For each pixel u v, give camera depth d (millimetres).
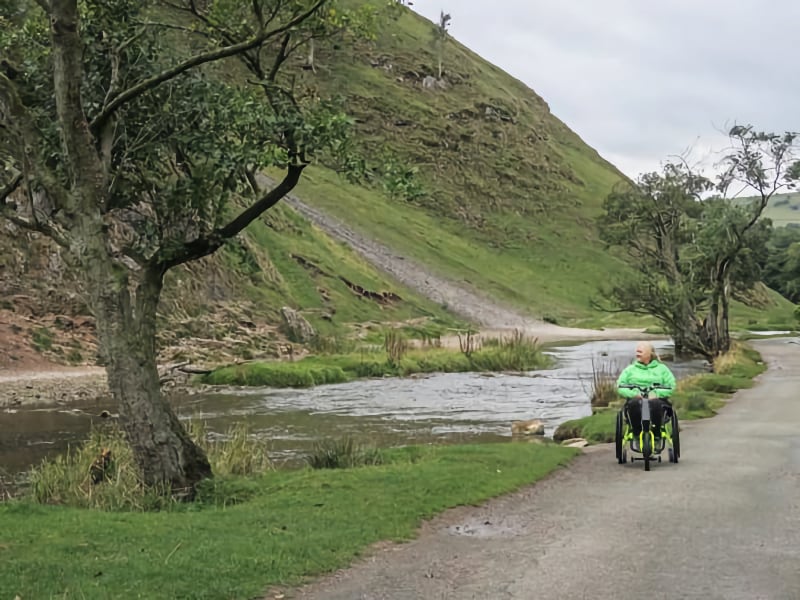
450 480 11727
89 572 7230
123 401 11883
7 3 13523
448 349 45469
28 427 21766
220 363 40656
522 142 153375
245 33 13516
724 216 44844
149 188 13555
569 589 7020
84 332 40625
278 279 62938
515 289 107750
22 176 13031
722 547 8250
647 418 12734
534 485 11797
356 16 13797
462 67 162375
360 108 137375
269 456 17344
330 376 35688
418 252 104375
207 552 7926
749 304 118688
